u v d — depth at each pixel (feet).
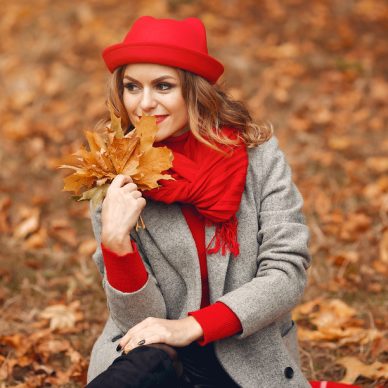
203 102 6.81
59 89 18.49
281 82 18.71
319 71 19.49
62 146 16.29
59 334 10.16
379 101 17.98
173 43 6.57
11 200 14.23
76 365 9.21
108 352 6.59
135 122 6.88
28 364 9.33
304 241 6.76
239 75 19.12
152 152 6.18
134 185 6.14
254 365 6.73
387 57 20.27
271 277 6.54
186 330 6.17
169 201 6.54
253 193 6.94
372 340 9.63
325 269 11.85
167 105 6.68
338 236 12.82
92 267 12.12
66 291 11.45
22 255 12.37
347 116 17.26
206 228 6.72
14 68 19.44
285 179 7.03
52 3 23.21
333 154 15.76
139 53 6.53
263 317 6.40
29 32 21.36
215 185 6.57
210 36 21.04
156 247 6.81
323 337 9.87
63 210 14.01
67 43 20.76
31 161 15.64
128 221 6.04
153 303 6.46
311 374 9.17
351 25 22.21
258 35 21.39
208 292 6.86
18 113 17.62
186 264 6.71
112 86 6.96
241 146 6.94
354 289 11.25
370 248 12.42
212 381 6.86
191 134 7.00
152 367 5.66
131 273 6.18
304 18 22.48
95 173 6.21
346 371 9.10
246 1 23.22
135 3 23.17
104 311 10.87
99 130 7.32
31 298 11.16
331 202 14.01
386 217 13.29
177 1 22.89
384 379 8.73
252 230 6.81
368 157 15.72
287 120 17.22
